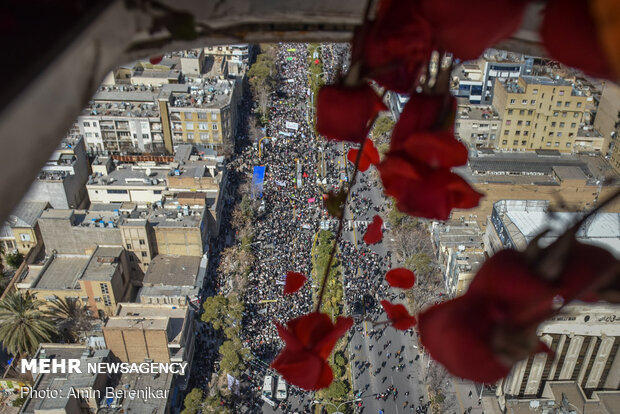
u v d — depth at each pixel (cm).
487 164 8438
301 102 11788
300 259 7925
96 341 6012
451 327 347
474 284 361
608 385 5609
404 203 377
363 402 6238
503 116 9181
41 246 7812
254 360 6512
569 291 339
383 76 396
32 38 300
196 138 9894
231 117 10200
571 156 8831
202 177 8488
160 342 5997
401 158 371
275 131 10912
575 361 5441
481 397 5981
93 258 7219
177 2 391
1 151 266
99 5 331
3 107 265
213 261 7931
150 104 10062
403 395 6294
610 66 289
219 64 11581
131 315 6481
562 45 304
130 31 370
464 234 7619
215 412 5716
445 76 388
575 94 8956
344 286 7500
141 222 7438
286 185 9444
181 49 468
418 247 7794
